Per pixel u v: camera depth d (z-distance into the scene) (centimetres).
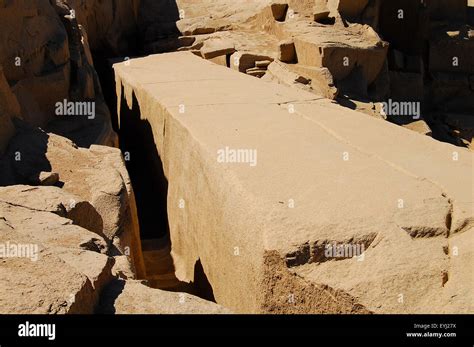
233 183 480
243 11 1711
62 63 904
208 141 598
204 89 884
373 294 339
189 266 680
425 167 506
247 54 1333
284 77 1225
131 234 596
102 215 568
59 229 430
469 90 1698
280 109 729
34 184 580
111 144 871
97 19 1543
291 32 1372
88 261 374
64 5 1038
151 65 1203
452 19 1827
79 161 649
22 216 448
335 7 1425
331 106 747
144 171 980
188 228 675
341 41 1288
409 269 354
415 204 428
